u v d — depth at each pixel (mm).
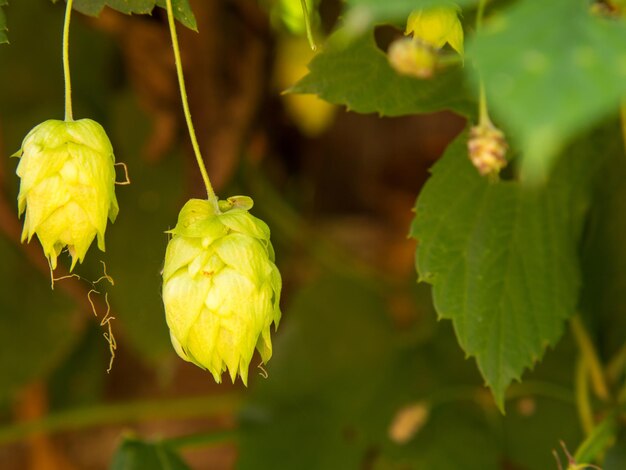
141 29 520
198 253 287
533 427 478
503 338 359
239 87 526
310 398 523
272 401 521
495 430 485
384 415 507
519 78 183
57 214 287
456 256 357
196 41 516
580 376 428
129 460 431
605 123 381
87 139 290
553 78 183
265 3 502
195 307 285
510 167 360
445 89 358
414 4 207
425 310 521
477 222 358
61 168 287
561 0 198
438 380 506
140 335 525
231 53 521
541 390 475
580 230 381
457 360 507
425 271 355
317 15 453
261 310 287
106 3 325
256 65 525
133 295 527
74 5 326
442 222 356
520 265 363
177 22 515
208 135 527
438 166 357
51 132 289
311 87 353
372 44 354
